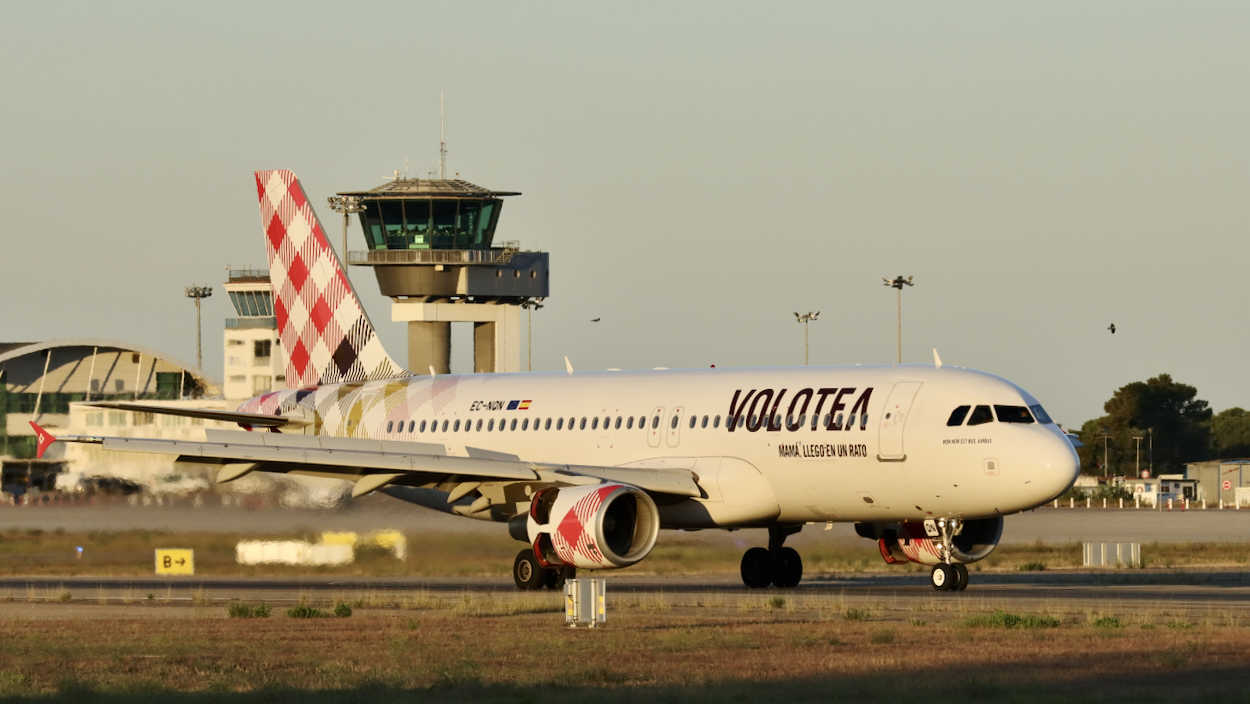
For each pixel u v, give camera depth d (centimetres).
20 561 19112
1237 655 8606
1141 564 19325
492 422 16650
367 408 17825
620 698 7275
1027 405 13538
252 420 17488
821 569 18562
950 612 11469
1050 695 7294
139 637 10081
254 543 19325
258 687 7775
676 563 18488
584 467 14450
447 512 17450
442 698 7388
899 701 7175
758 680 7844
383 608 12444
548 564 14100
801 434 14250
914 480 13700
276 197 19138
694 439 14962
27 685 7975
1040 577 16688
